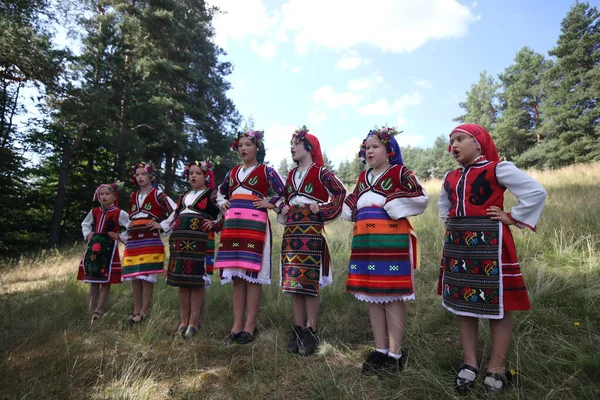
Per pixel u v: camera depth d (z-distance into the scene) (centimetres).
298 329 333
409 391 240
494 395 218
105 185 490
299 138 351
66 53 1279
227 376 285
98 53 1510
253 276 351
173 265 385
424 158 6381
